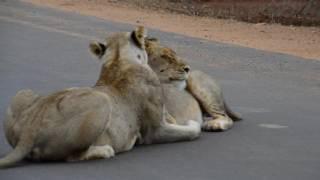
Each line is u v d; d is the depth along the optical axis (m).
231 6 50.22
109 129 11.02
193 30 33.03
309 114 15.29
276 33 34.34
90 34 28.12
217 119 13.41
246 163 11.36
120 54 11.79
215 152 11.92
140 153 11.60
